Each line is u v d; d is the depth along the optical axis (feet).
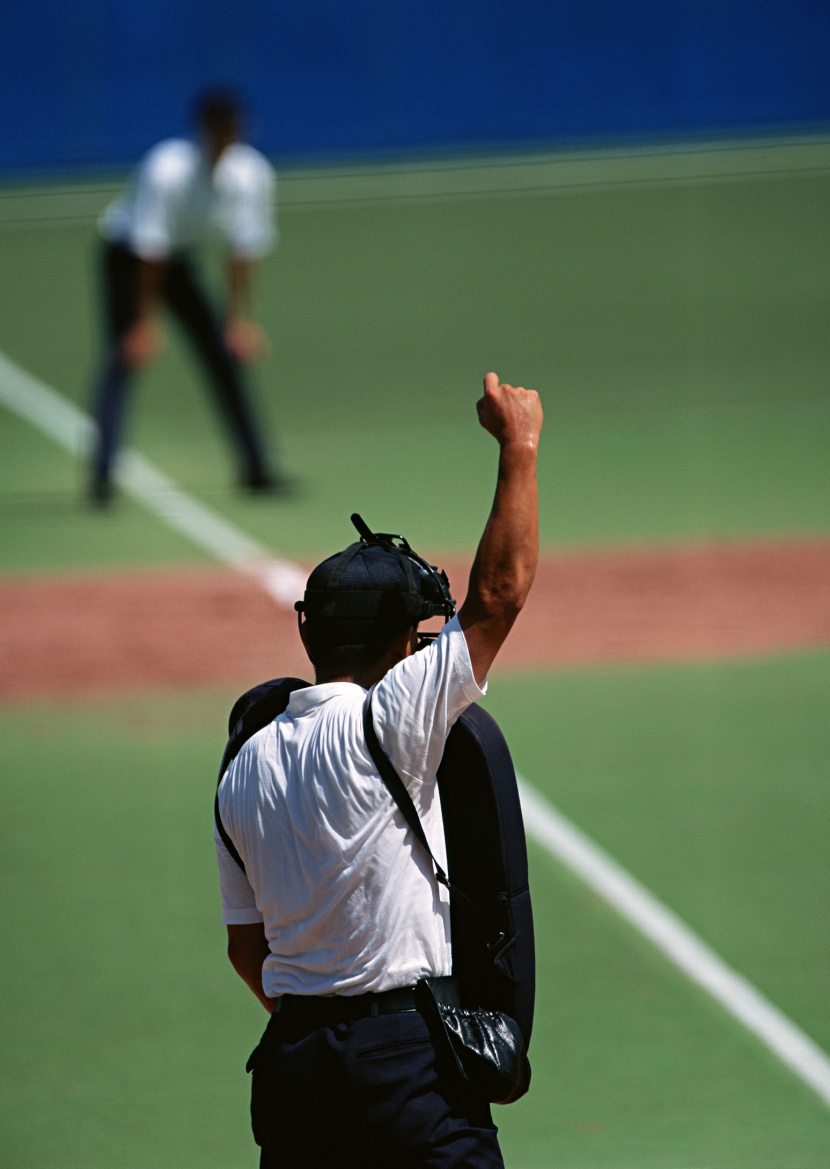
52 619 125.49
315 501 161.07
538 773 92.02
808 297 253.03
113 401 158.61
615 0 353.72
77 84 341.21
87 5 338.34
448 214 313.32
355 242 298.15
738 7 354.33
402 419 198.29
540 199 320.50
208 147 147.23
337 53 350.43
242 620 123.75
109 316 155.43
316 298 266.36
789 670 109.70
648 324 241.96
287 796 36.91
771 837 82.07
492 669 112.47
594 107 357.82
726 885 76.43
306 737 37.14
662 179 329.72
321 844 36.37
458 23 352.49
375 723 36.04
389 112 354.54
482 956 36.94
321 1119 36.22
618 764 93.15
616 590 129.39
